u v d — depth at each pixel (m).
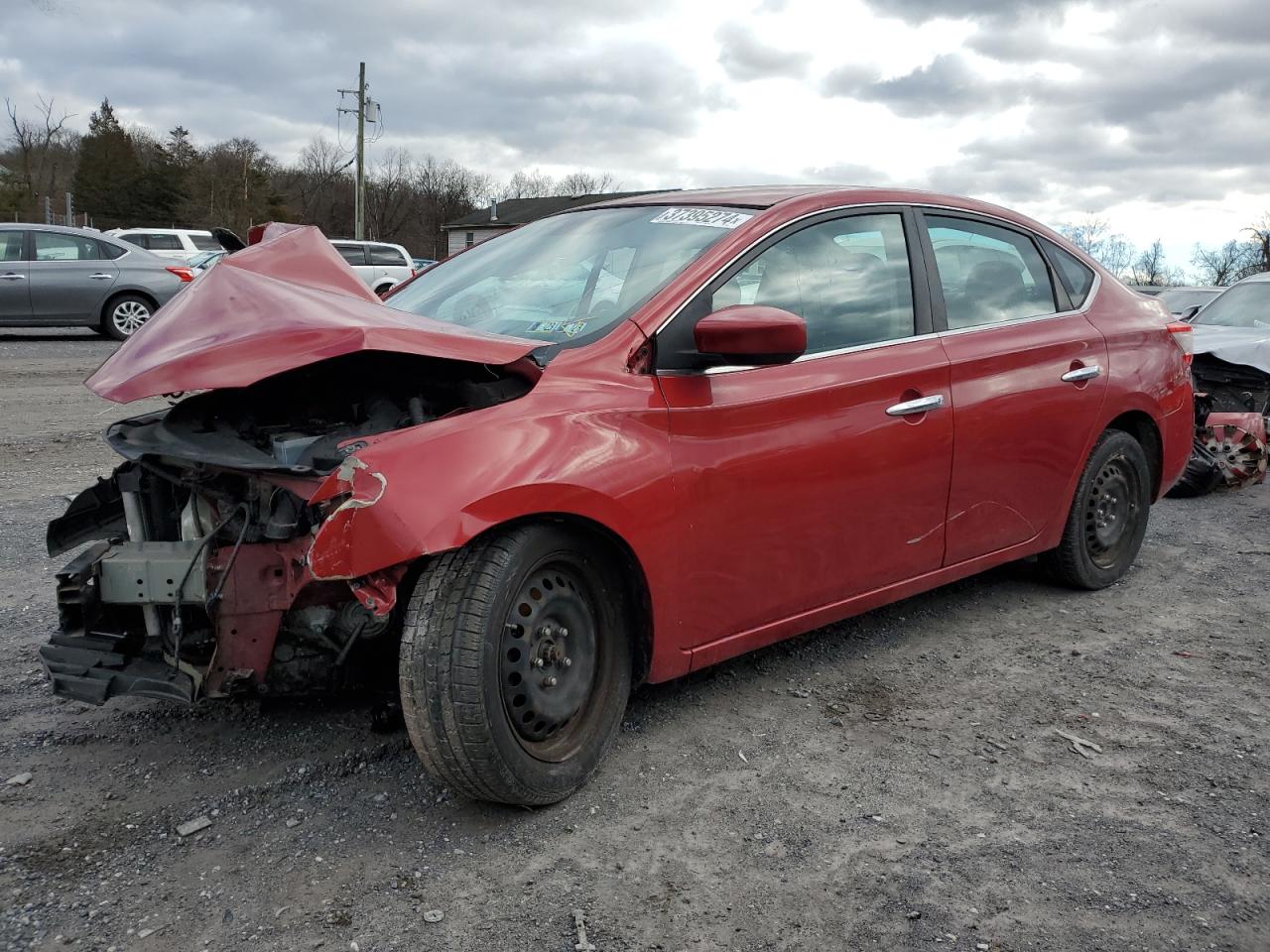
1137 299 4.96
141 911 2.39
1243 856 2.68
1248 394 7.86
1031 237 4.52
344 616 2.82
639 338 3.07
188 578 2.74
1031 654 4.07
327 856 2.62
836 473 3.43
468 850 2.65
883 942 2.33
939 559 3.91
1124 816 2.87
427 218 89.31
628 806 2.88
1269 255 49.38
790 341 2.90
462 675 2.56
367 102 46.59
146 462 2.88
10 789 2.91
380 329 2.78
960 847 2.71
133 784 2.95
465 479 2.56
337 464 2.66
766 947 2.30
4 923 2.33
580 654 2.90
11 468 6.97
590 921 2.38
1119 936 2.36
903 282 3.83
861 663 3.93
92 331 17.62
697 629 3.15
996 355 4.01
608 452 2.85
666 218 3.67
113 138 74.62
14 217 60.19
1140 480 4.86
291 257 3.32
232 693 2.78
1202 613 4.60
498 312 3.50
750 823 2.80
